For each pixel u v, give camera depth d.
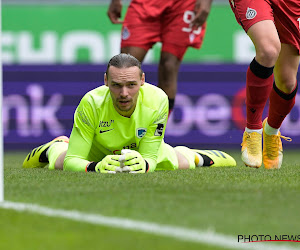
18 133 31.67
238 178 13.25
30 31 31.45
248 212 8.84
